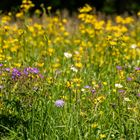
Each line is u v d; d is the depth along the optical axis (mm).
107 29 11617
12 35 11188
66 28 14641
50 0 26469
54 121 6988
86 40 11164
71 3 27516
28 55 9945
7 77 7719
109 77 9250
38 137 6887
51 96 7770
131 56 11523
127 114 7105
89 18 11648
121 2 28125
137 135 6891
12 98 7523
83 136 6836
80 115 7059
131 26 15828
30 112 7266
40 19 14703
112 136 6938
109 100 7941
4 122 7137
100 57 11125
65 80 8633
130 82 8156
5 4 25469
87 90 8336
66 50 11891
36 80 7629
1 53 9844
